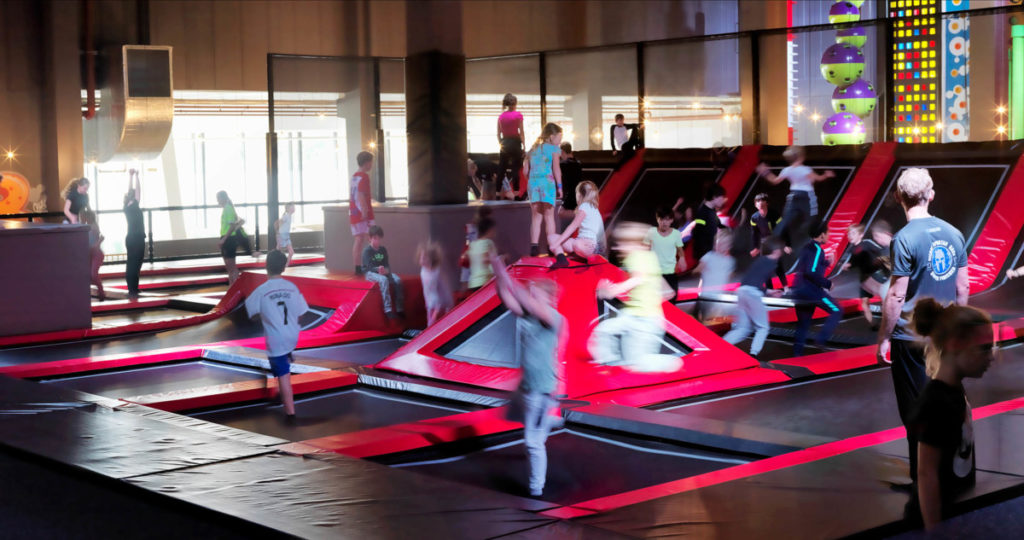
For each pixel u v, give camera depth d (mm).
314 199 34188
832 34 29844
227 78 28000
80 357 13992
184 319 16656
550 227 14789
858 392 10227
